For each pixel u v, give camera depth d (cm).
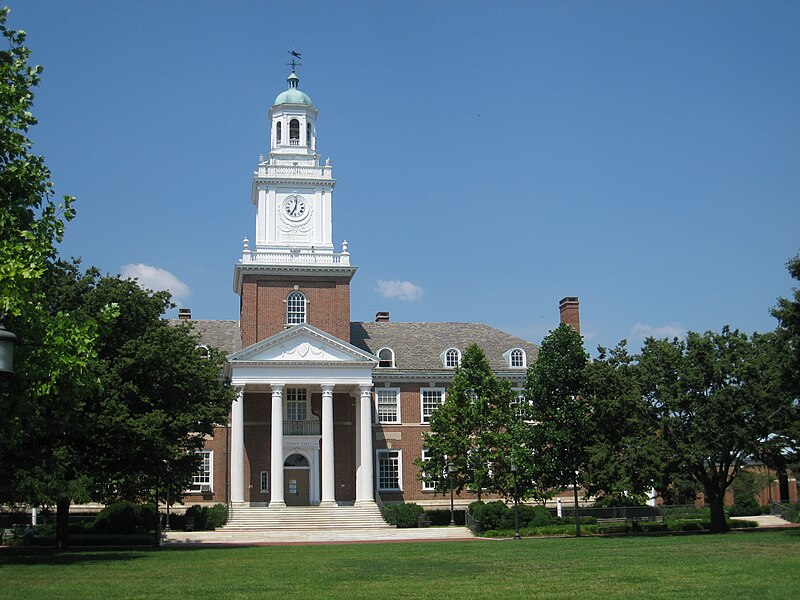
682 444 4794
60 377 2953
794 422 4700
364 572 2908
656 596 2131
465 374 6444
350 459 7356
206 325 8125
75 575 2881
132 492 5056
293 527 6347
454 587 2417
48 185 2906
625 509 6562
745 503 7200
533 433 5456
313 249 7506
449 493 7425
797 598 2047
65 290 4247
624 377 5094
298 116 7794
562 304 8294
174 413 4491
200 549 4434
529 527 5766
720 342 5066
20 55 2928
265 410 7256
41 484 3775
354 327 8188
